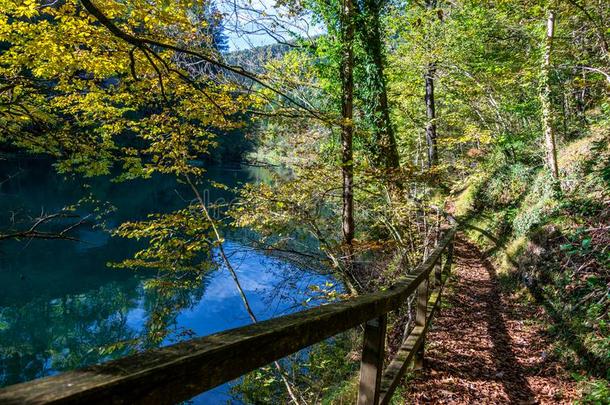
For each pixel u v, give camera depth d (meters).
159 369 0.80
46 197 24.53
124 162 7.47
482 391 4.09
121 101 6.42
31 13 4.40
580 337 4.78
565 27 10.12
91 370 0.75
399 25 12.23
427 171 7.68
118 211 23.61
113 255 17.05
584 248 5.70
